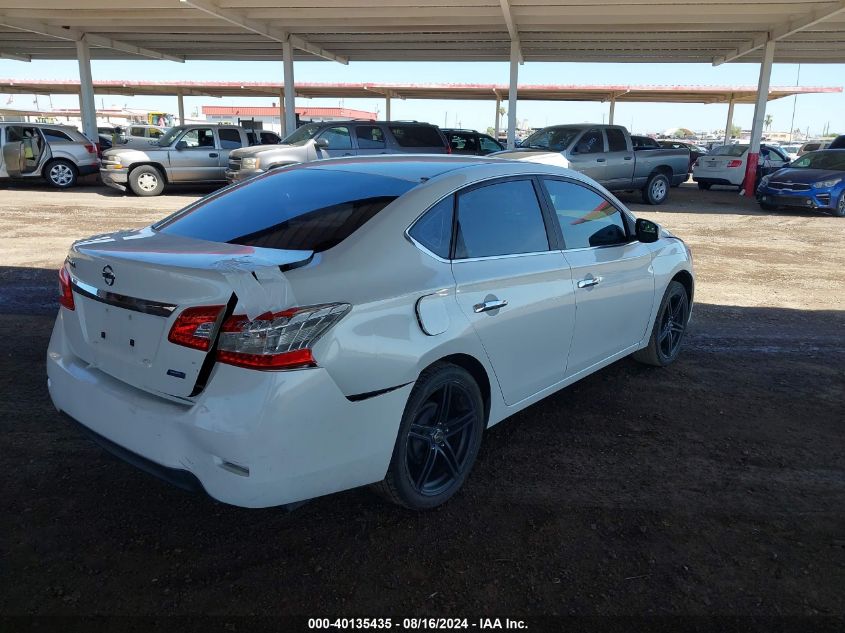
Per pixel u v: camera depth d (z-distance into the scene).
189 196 17.39
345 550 2.87
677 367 5.27
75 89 35.91
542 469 3.61
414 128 15.77
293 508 2.61
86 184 20.06
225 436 2.42
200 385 2.52
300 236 2.93
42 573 2.65
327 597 2.58
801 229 13.45
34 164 17.89
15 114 57.31
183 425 2.50
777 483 3.54
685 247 5.15
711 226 13.77
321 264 2.68
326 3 15.88
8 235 10.44
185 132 17.61
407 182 3.29
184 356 2.52
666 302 4.90
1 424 3.88
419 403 2.94
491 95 34.84
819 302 7.61
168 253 2.76
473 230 3.31
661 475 3.59
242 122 27.17
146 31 21.06
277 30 19.42
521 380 3.57
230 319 2.43
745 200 19.55
